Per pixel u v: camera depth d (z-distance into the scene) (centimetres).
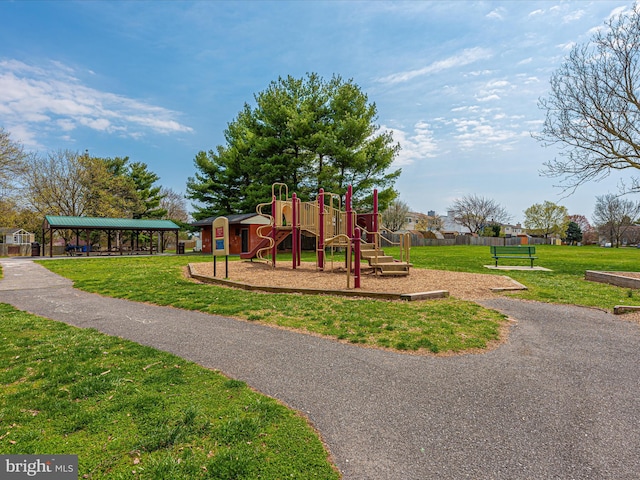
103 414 298
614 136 1335
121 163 3969
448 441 267
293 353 455
